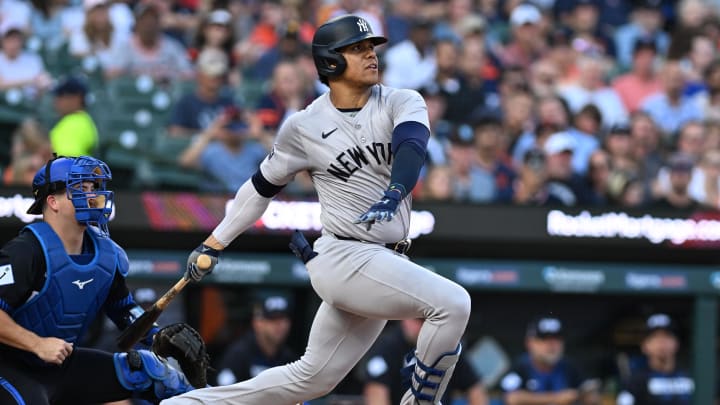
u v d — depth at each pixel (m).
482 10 47.53
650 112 43.03
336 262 18.92
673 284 36.81
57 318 19.75
